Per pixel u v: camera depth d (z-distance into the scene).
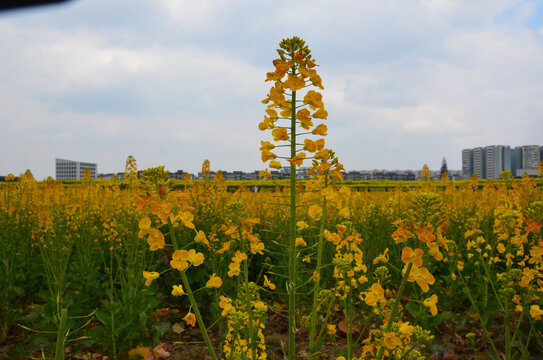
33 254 5.04
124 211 5.33
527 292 2.82
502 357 3.34
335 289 2.32
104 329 3.32
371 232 5.77
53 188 6.16
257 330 2.31
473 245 3.55
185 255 1.64
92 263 4.50
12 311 3.72
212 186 6.75
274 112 1.81
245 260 2.19
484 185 7.65
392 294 4.40
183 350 3.54
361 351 3.37
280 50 1.78
